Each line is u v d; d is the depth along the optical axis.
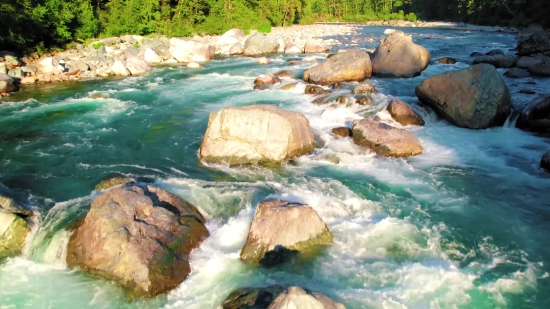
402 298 7.72
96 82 26.11
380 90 21.84
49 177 12.80
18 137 16.30
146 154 14.65
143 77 27.66
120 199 9.41
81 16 37.56
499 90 16.75
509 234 9.87
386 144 14.30
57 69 27.42
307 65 30.19
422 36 53.81
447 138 15.90
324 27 72.12
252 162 13.48
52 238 9.48
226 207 10.82
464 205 11.16
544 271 8.55
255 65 31.39
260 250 8.78
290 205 9.45
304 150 14.02
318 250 9.02
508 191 11.95
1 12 28.88
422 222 10.28
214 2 50.56
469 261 8.86
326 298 6.61
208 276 8.38
